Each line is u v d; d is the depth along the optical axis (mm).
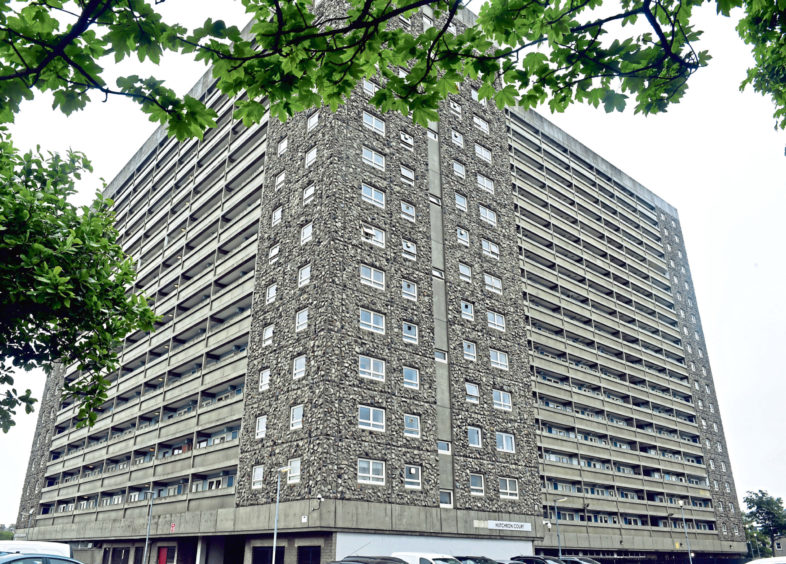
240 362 37781
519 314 42469
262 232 39250
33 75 5344
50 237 12633
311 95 6109
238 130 49094
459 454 34219
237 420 36438
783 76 9203
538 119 66812
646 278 74750
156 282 54562
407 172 38750
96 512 50094
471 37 6043
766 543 98875
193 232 50469
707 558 65438
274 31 5344
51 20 5090
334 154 34906
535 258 59438
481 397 37000
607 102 6586
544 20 5965
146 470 44688
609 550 54312
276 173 39875
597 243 67062
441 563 18453
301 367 31875
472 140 44906
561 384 54656
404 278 35688
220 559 37188
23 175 14414
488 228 43000
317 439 28938
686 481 65688
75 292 12969
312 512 27672
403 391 32812
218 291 45062
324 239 33188
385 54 6078
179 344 47969
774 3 7707
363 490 29078
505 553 34594
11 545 17969
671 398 68000
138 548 44469
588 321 62375
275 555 29453
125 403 54250
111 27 5074
